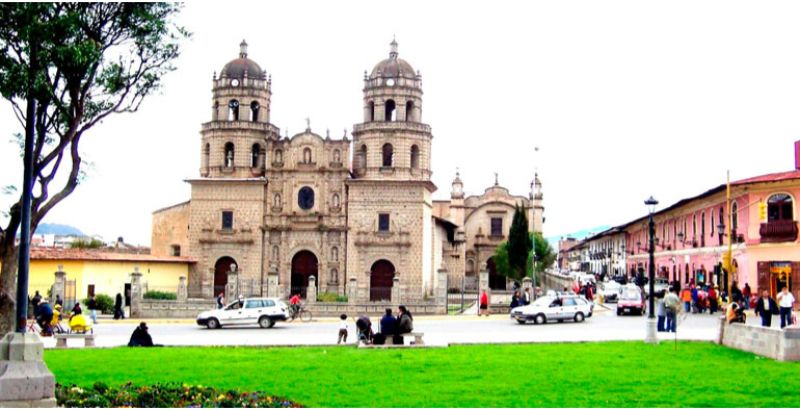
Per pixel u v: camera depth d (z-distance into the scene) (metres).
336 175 75.31
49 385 17.14
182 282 56.81
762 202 49.75
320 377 22.41
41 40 22.17
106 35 24.94
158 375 22.88
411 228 73.94
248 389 20.33
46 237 119.56
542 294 74.88
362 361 25.94
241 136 76.31
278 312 45.66
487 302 56.00
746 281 50.22
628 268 94.06
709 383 21.00
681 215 67.56
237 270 74.38
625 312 51.50
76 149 25.80
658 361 25.42
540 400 18.77
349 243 74.06
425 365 24.77
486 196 95.19
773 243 48.66
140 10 24.42
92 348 30.97
